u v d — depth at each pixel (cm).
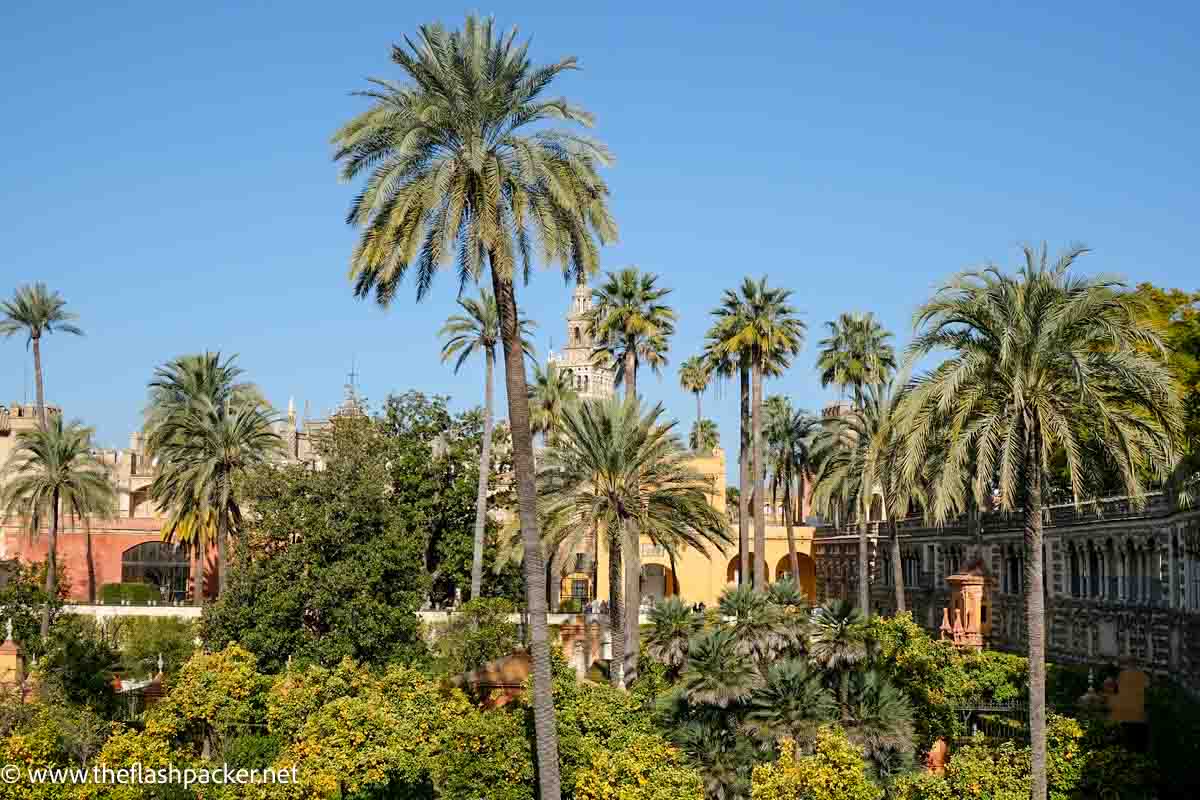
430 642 6419
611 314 7175
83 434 7119
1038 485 3136
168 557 9069
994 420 3138
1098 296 3058
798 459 9069
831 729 3634
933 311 3147
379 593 5266
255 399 7325
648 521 5041
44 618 6369
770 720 3756
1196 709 3934
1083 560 5616
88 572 8806
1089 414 3130
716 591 9412
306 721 3981
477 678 4891
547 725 3328
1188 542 4272
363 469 5525
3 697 4053
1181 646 4350
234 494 6688
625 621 5075
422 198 3291
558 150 3438
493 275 3403
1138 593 4962
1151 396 3097
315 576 5100
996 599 6606
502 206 3331
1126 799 3509
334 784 3591
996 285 3131
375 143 3397
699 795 3412
